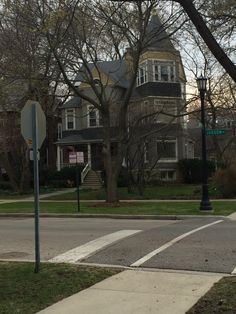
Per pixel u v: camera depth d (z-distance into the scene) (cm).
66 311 681
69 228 1702
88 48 2659
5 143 4100
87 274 898
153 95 4450
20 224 1927
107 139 2800
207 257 1080
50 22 1106
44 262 1038
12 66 2533
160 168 4650
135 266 1008
